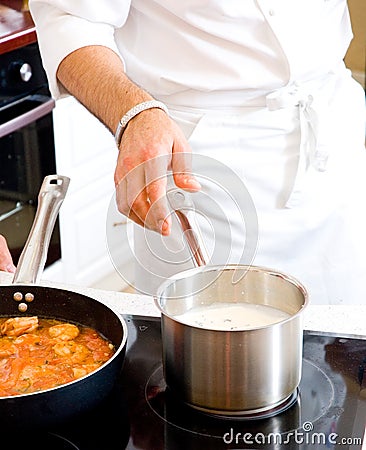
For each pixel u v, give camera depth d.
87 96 1.62
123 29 1.88
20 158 2.93
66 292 1.36
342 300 2.12
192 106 1.88
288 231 1.99
